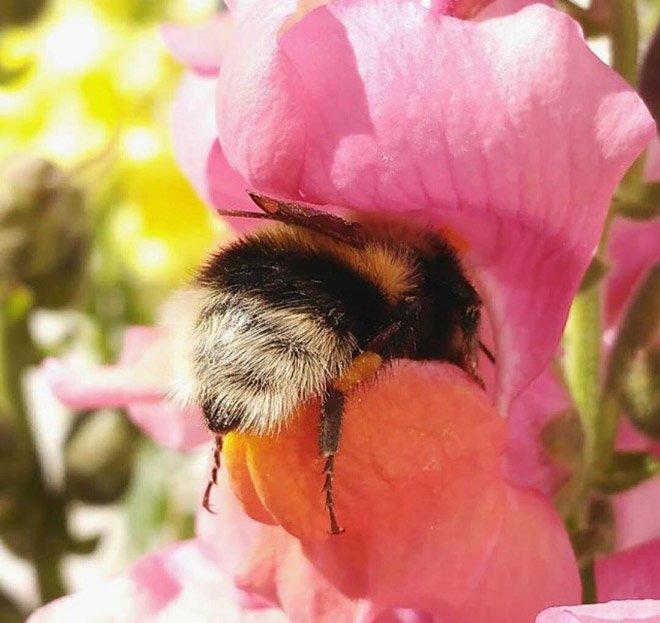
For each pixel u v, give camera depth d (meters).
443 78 0.08
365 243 0.10
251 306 0.09
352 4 0.08
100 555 0.17
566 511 0.10
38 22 0.20
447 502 0.09
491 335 0.10
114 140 0.17
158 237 0.18
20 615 0.16
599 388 0.11
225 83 0.09
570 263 0.09
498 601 0.09
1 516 0.16
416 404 0.09
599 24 0.10
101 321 0.17
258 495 0.10
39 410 0.17
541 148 0.08
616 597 0.10
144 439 0.16
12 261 0.15
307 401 0.09
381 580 0.09
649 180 0.10
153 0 0.19
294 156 0.09
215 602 0.11
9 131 0.18
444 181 0.09
